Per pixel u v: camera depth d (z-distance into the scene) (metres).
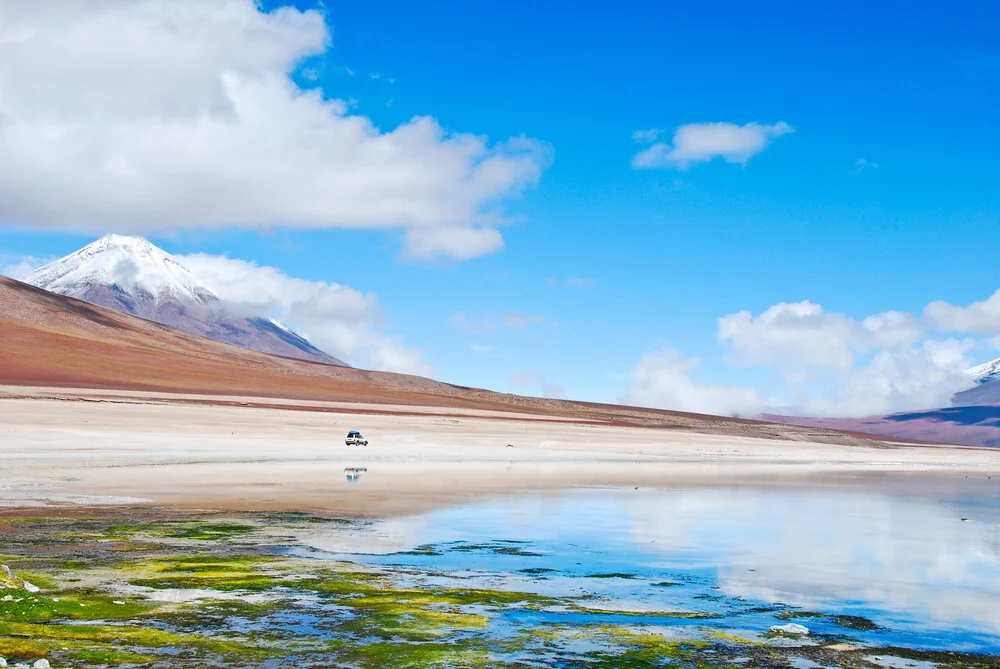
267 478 41.62
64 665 12.20
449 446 77.06
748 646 14.67
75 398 102.44
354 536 24.36
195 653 12.99
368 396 182.50
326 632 14.38
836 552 24.84
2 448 50.72
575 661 13.42
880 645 15.21
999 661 14.60
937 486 54.06
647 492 41.03
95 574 18.03
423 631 14.65
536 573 20.23
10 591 15.59
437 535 25.30
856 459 98.31
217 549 21.47
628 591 18.67
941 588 20.31
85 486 35.12
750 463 76.56
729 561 22.86
